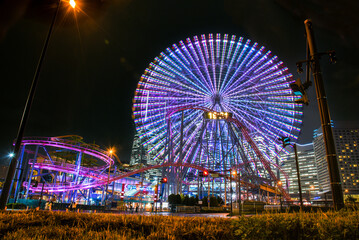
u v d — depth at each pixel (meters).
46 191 71.31
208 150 96.25
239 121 84.88
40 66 17.72
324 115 10.59
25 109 16.61
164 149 91.38
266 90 92.56
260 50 97.06
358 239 6.01
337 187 9.46
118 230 8.80
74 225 9.76
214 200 68.19
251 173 94.00
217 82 95.19
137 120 84.50
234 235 7.88
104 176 81.38
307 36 11.90
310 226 6.84
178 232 7.73
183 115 89.31
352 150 193.00
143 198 98.19
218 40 100.38
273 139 88.56
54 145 69.00
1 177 77.75
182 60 96.75
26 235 7.41
